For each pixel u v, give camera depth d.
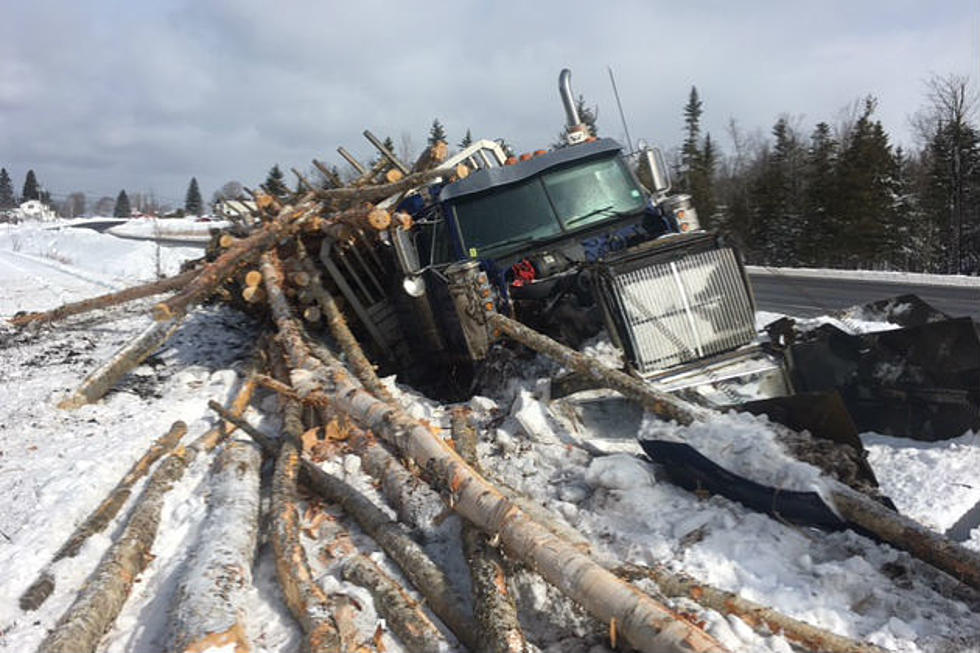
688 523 4.04
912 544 3.43
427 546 4.17
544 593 3.55
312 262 9.92
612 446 5.38
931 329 5.30
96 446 6.24
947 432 5.25
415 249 8.38
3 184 145.12
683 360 5.83
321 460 5.67
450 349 7.71
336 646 2.99
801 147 54.88
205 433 6.35
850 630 3.06
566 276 6.59
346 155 11.79
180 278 11.42
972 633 2.94
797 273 24.39
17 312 14.41
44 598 3.76
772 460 4.03
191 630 3.01
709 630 2.98
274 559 4.06
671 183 8.24
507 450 5.54
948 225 40.19
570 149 7.91
